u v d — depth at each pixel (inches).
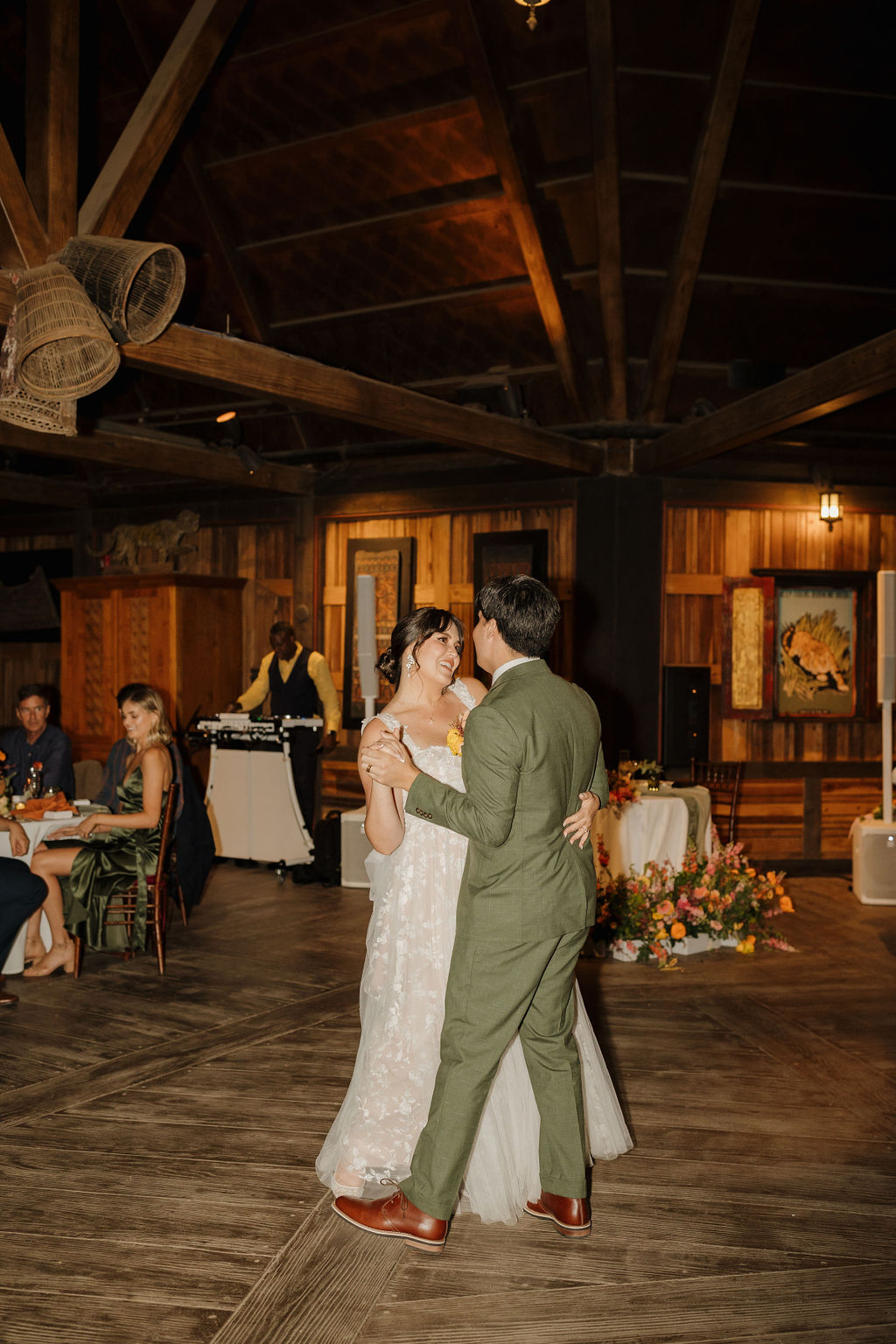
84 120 252.5
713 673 299.0
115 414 349.4
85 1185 110.8
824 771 306.0
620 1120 115.6
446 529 317.7
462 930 94.7
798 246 258.5
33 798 205.3
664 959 203.0
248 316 299.4
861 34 217.6
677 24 213.5
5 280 153.9
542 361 287.1
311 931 224.2
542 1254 98.1
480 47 217.6
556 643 300.2
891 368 178.2
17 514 403.2
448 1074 95.3
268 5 227.1
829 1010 172.7
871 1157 118.9
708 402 276.1
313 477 340.8
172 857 215.8
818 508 303.0
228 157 263.7
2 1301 90.0
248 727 290.0
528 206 245.9
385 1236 100.6
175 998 175.8
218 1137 122.6
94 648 345.1
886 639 258.2
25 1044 153.3
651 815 218.4
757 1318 88.4
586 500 294.0
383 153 250.8
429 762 102.3
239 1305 89.6
